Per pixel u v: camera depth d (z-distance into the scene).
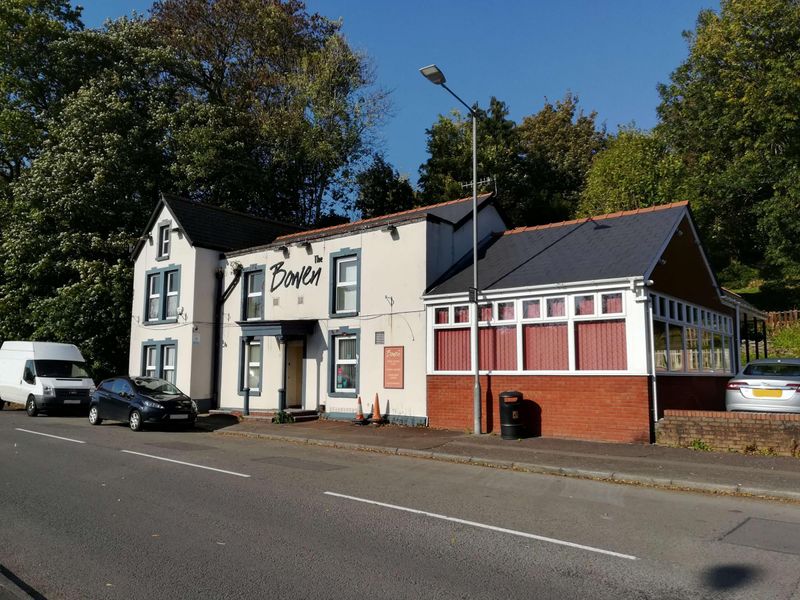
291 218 35.94
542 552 5.90
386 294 17.42
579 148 47.47
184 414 16.83
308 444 14.16
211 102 34.75
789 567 5.49
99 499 8.07
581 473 10.09
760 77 31.62
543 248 16.59
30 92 30.92
